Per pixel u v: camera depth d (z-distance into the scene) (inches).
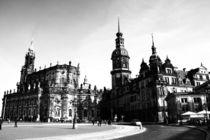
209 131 1016.2
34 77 4825.3
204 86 2615.7
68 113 3978.8
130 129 1441.9
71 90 4183.1
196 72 3149.6
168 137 868.6
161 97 2711.6
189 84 3021.7
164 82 2795.3
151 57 3065.9
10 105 4793.3
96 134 1037.2
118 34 4217.5
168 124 2075.5
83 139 799.1
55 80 4239.7
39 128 1630.2
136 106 3267.7
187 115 1866.4
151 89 2874.0
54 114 3858.3
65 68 4379.9
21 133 1099.9
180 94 2325.3
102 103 4431.6
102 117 4308.6
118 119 3710.6
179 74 3196.4
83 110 4124.0
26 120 4084.6
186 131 1150.3
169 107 2549.2
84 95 4266.7
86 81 4896.7
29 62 5344.5
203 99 2271.2
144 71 3179.1
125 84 3754.9
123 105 3695.9
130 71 4025.6
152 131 1255.5
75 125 1617.9
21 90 4872.0
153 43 3176.7
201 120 1734.7
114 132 1168.2
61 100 3986.2
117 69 3993.6
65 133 1112.2
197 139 762.2
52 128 1642.5
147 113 2920.8
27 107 4266.7
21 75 5285.4
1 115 4911.4
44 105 3939.5
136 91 3292.3
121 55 4035.4
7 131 1243.2
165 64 2992.1
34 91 4190.5
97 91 4606.3
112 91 4138.8
